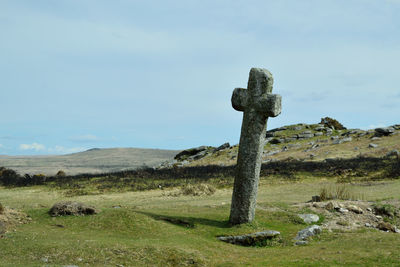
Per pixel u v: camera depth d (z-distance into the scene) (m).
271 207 15.08
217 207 15.70
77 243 8.88
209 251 9.41
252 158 11.96
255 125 11.93
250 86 12.06
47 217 11.26
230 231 11.33
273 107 11.61
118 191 25.77
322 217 13.52
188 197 22.66
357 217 13.55
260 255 9.57
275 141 54.22
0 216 10.55
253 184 11.96
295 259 8.77
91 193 25.20
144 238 9.99
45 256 8.11
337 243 10.25
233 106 12.47
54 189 27.22
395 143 41.25
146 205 19.47
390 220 13.48
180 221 11.98
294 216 13.30
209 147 59.72
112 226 10.66
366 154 37.78
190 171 34.53
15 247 8.55
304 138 54.50
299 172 29.88
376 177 25.66
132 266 7.99
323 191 17.81
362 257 8.42
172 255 8.62
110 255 8.35
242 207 11.95
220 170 34.09
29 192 26.36
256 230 11.42
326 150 43.75
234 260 9.02
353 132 51.91
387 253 8.62
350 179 26.05
